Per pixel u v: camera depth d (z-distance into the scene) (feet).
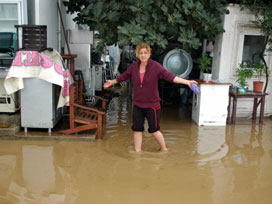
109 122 19.79
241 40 20.44
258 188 11.00
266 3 20.18
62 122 18.43
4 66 20.13
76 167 12.55
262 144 15.92
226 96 19.11
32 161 13.10
